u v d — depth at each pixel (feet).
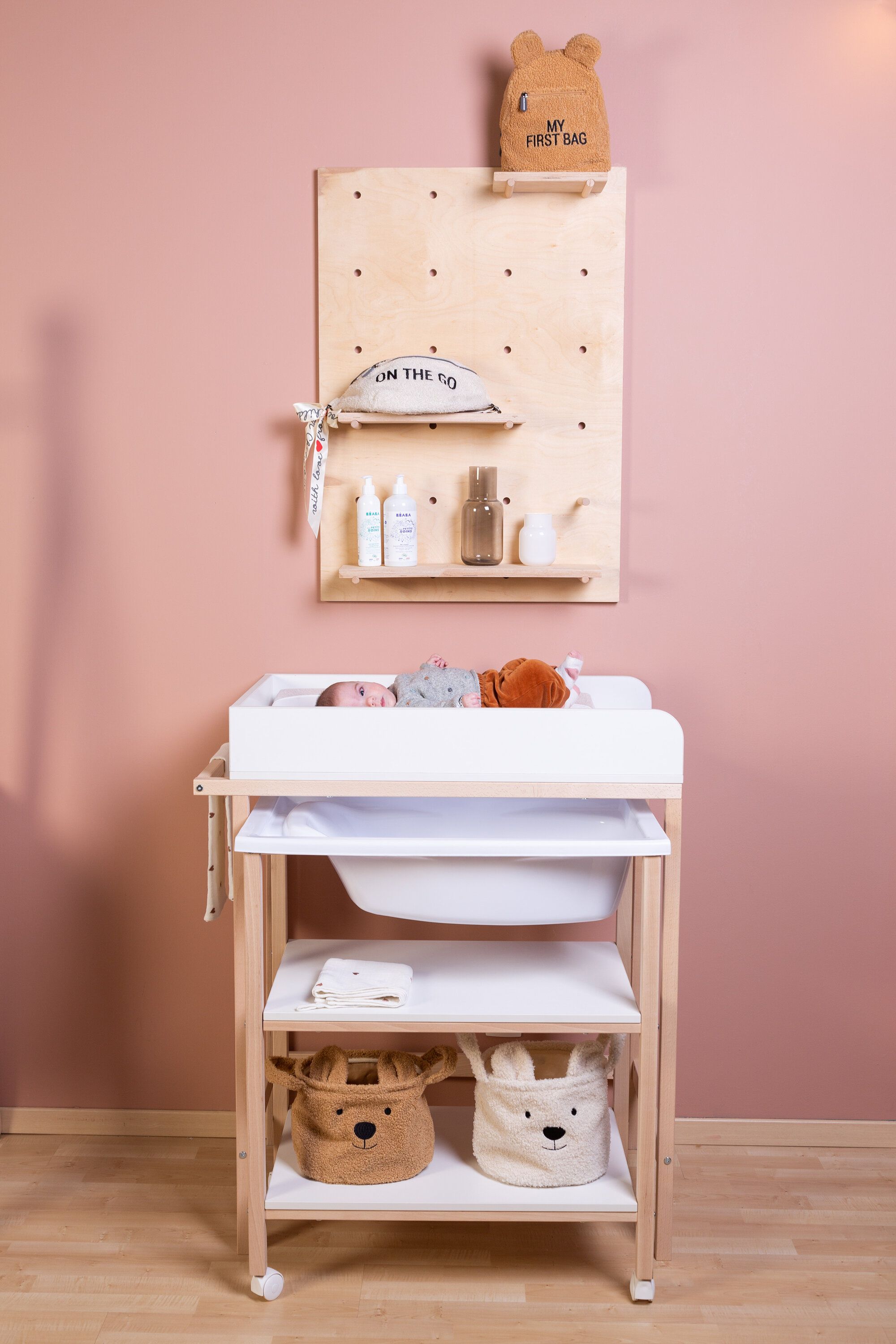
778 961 6.91
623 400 6.51
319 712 5.24
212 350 6.55
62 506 6.69
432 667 5.97
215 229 6.45
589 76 5.99
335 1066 5.81
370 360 6.48
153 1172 6.70
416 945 6.24
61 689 6.84
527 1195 5.49
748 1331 5.37
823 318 6.42
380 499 6.60
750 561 6.62
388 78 6.31
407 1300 5.57
